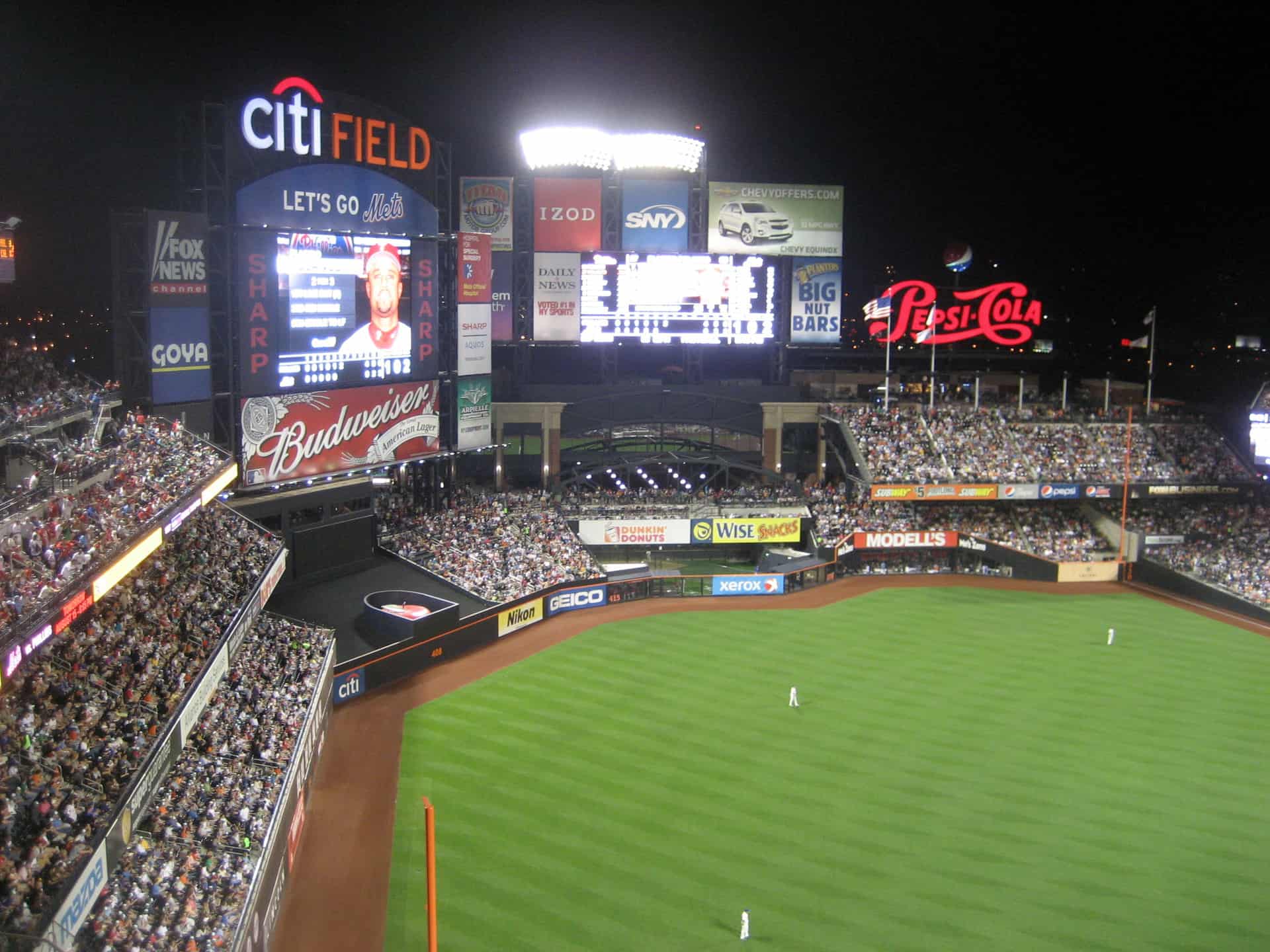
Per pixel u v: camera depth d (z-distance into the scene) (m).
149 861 26.30
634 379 93.25
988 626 60.41
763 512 72.50
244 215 49.28
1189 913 30.55
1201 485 74.62
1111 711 46.72
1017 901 30.98
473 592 56.88
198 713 30.80
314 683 39.94
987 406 83.25
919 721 45.09
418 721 44.09
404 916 29.86
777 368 80.75
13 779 23.64
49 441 36.66
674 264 76.31
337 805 36.66
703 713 45.62
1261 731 44.53
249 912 25.67
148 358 46.41
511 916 29.80
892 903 30.70
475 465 75.81
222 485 40.78
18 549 27.75
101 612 32.78
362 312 56.28
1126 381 102.50
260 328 50.56
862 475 74.00
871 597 66.75
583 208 76.00
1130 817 36.44
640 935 28.80
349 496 56.38
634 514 70.69
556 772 39.34
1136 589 70.00
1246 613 63.22
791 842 34.25
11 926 19.55
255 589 39.72
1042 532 75.38
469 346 64.50
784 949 28.30
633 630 58.44
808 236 79.56
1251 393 92.31
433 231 61.00
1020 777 39.53
